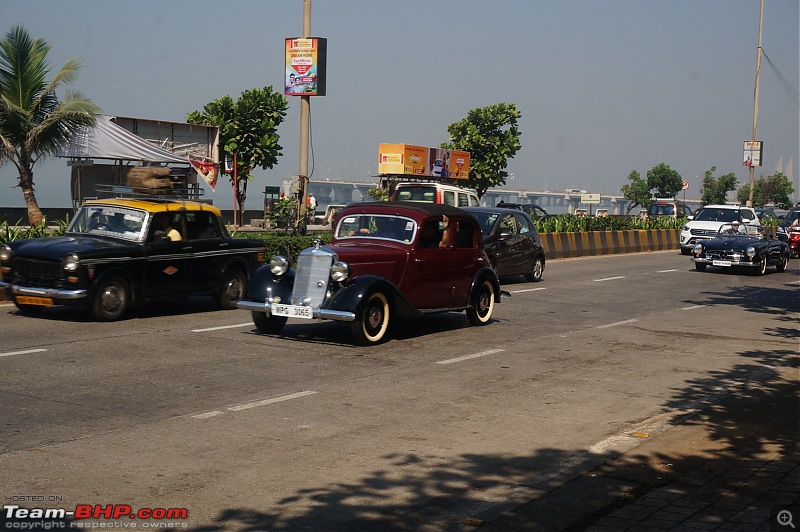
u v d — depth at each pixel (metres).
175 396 9.13
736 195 85.38
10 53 26.42
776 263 28.14
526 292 19.80
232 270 15.36
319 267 12.16
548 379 10.67
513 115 48.66
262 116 36.06
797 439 8.10
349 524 5.84
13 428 7.73
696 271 27.42
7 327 12.81
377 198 34.69
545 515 6.08
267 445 7.53
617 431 8.38
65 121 26.62
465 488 6.62
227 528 5.70
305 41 23.50
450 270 13.73
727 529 5.77
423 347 12.47
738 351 13.11
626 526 5.84
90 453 7.12
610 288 21.42
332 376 10.36
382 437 7.91
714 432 8.34
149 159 28.36
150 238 14.01
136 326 13.28
